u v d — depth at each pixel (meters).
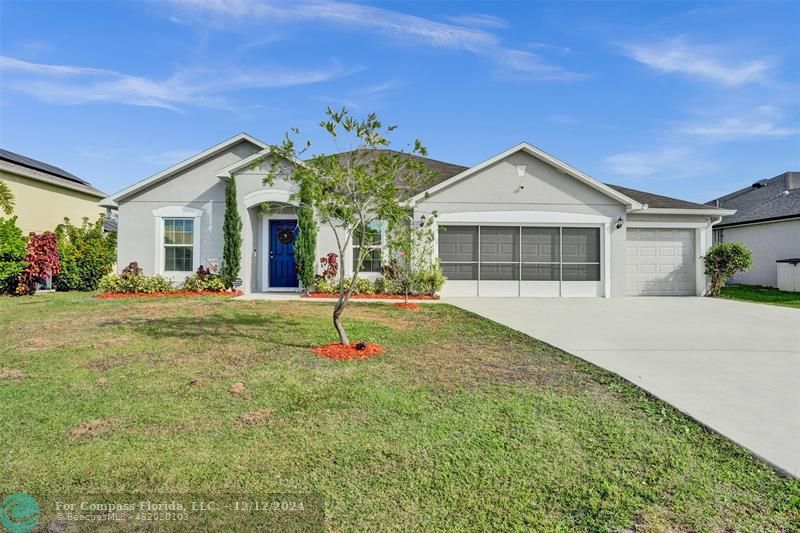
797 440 3.80
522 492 3.02
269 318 9.15
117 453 3.43
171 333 7.54
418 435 3.81
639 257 15.49
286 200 13.68
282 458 3.41
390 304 11.82
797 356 6.59
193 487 3.02
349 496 2.94
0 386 4.84
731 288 18.58
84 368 5.51
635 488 3.09
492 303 12.75
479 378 5.38
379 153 7.18
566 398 4.76
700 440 3.81
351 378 5.26
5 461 3.28
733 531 2.66
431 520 2.71
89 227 17.84
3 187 13.16
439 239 14.59
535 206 14.59
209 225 14.43
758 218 19.73
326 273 13.83
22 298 12.59
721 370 5.83
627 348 7.02
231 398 4.59
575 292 14.73
